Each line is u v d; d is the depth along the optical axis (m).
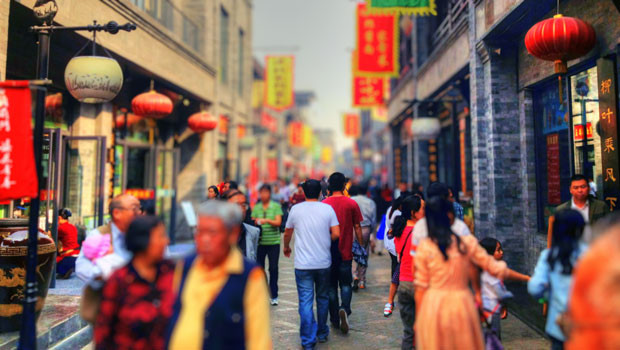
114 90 5.29
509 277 3.03
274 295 6.13
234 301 2.12
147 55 9.23
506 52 7.35
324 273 4.54
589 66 5.39
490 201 7.41
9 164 3.33
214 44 13.97
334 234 4.59
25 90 3.41
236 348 2.10
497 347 3.30
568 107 5.75
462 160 11.34
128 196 3.24
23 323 3.47
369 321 5.40
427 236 2.98
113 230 3.18
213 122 10.97
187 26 12.23
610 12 4.77
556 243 2.77
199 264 2.24
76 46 7.45
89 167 9.12
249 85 19.94
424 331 2.84
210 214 2.14
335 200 5.16
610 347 1.62
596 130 5.30
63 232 7.02
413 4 8.82
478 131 7.71
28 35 6.72
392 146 20.83
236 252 2.25
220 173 15.07
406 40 16.14
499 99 7.33
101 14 7.55
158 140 12.84
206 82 13.09
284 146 37.97
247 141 17.88
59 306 4.99
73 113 8.95
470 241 2.96
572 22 4.41
